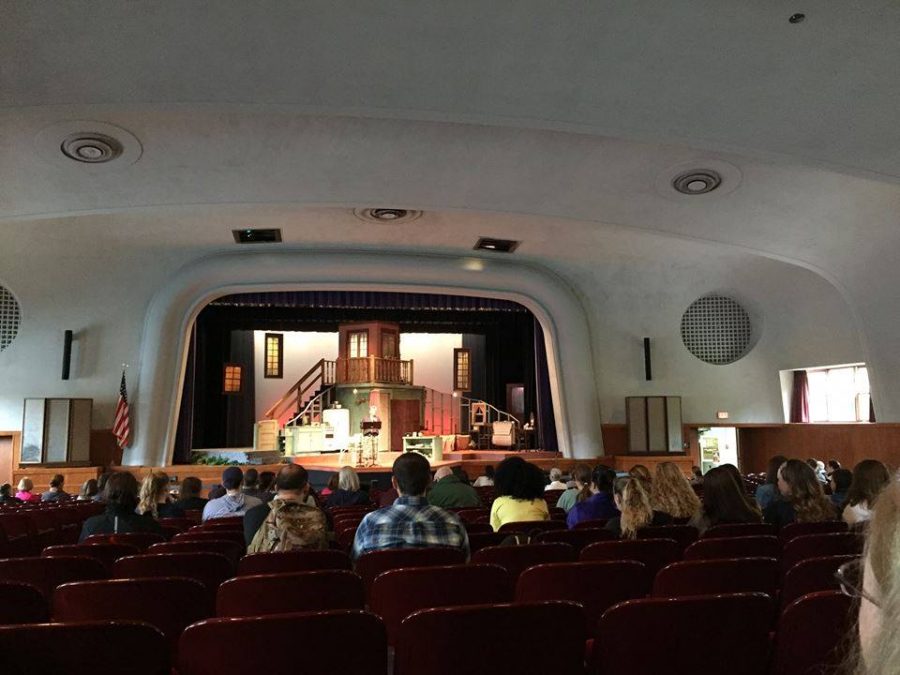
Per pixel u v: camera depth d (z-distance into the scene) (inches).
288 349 910.4
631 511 164.6
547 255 630.5
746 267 631.8
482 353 956.6
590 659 90.8
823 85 279.7
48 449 561.0
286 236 574.6
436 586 105.7
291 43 265.6
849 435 561.6
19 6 241.3
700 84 285.0
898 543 30.0
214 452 668.1
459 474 294.4
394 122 359.3
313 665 75.4
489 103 300.2
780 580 135.2
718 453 681.6
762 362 668.1
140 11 247.1
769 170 396.8
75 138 362.0
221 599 101.3
